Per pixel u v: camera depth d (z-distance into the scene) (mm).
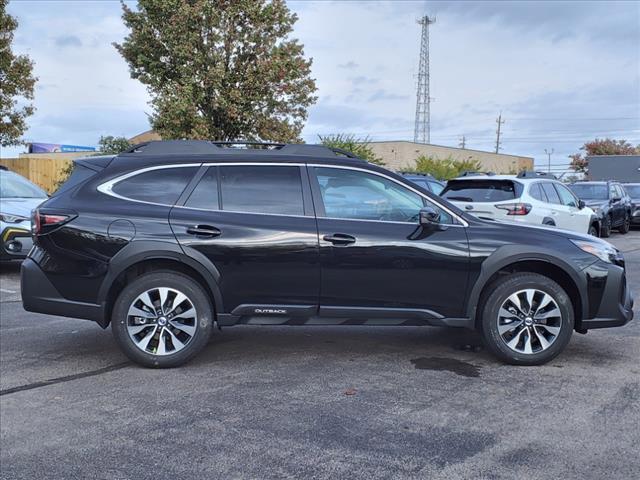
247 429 3973
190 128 16156
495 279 5332
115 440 3828
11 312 7453
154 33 16453
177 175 5289
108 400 4488
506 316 5242
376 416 4172
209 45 16109
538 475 3361
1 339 6180
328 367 5250
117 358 5520
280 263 5094
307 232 5117
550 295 5203
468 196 10969
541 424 4031
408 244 5148
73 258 5066
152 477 3375
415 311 5207
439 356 5582
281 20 16375
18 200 9898
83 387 4766
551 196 11422
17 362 5406
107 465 3512
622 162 33938
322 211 5238
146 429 3984
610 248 5469
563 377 4980
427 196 5348
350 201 5309
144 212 5125
